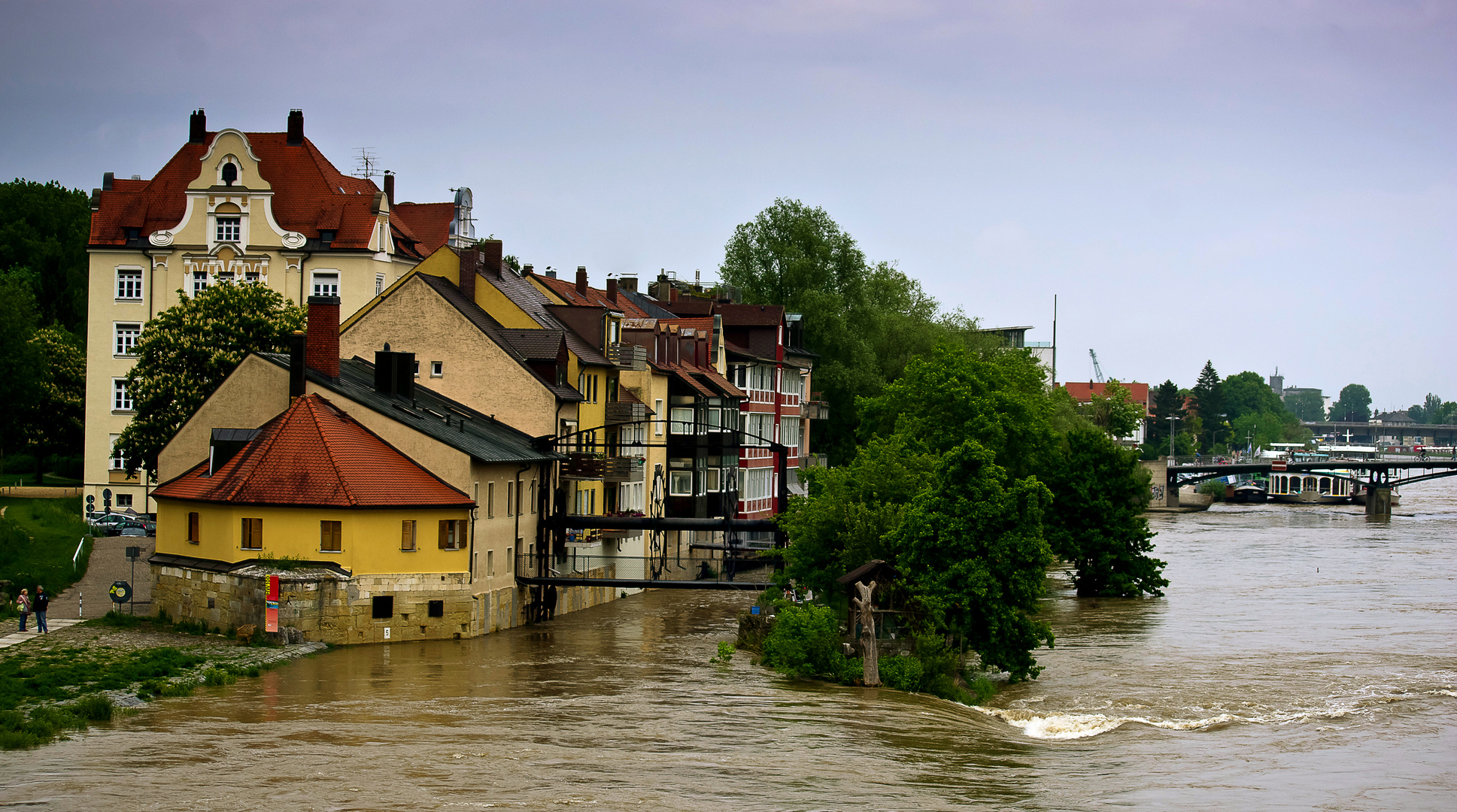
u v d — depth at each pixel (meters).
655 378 79.62
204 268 90.25
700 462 82.00
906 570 51.34
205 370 71.94
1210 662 58.91
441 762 34.09
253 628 50.34
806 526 56.16
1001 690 52.09
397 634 52.66
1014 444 81.44
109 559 67.44
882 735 40.44
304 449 52.69
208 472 55.22
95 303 90.12
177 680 43.88
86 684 41.88
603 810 30.25
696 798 31.70
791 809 31.25
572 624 62.78
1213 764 40.06
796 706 43.81
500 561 58.41
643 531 78.12
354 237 90.25
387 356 59.16
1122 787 36.34
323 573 51.06
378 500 52.00
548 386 65.00
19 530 66.69
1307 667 57.62
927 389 80.12
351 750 35.16
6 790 30.09
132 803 29.33
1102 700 50.34
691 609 70.56
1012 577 50.56
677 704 43.28
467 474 54.00
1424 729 45.78
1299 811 34.78
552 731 38.53
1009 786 35.41
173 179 92.94
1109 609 78.31
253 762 33.44
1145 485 92.31
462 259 71.12
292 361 55.00
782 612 51.97
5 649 47.41
